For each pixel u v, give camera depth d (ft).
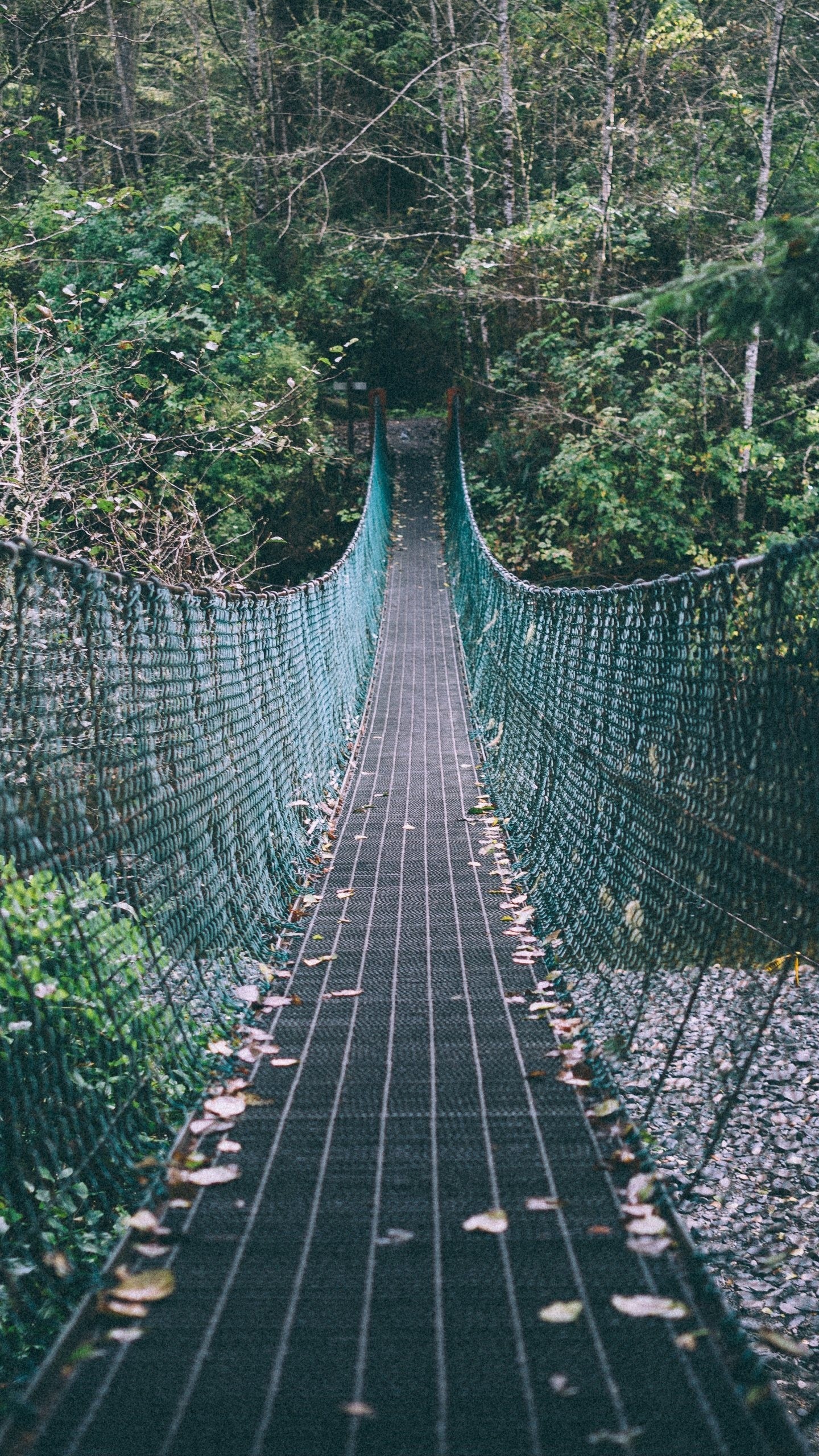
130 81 75.36
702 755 9.16
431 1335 5.39
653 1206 6.66
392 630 44.73
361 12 75.77
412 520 66.90
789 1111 11.45
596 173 59.67
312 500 55.21
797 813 6.97
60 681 7.70
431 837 19.90
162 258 47.03
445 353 85.35
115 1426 4.67
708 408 47.26
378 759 26.84
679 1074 11.34
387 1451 4.48
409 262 80.74
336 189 75.77
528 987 11.97
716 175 51.98
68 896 7.54
